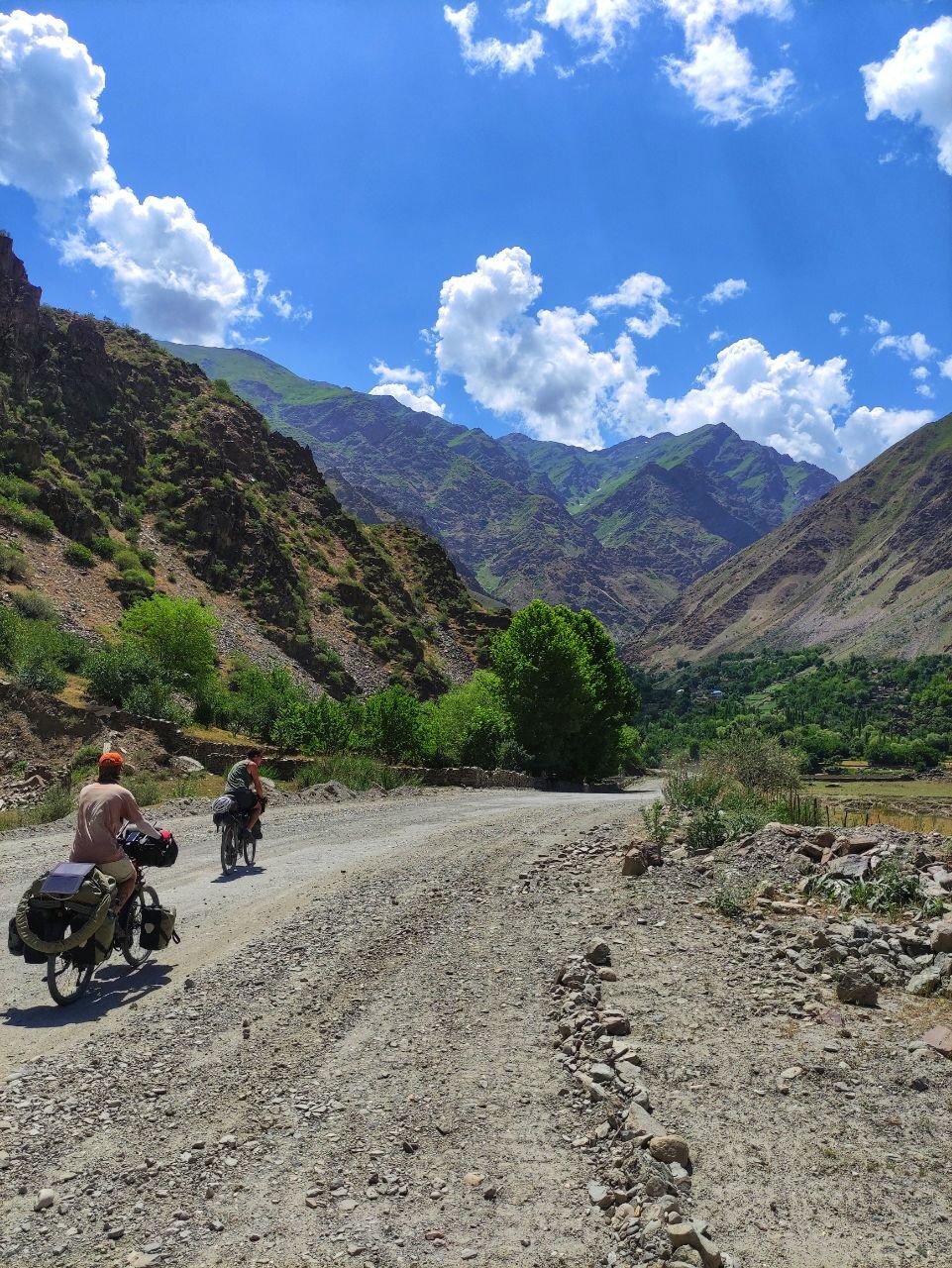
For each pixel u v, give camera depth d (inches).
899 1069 181.2
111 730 982.4
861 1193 136.6
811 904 315.6
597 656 1900.8
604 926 301.4
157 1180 140.0
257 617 2613.2
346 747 1242.6
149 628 1416.1
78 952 234.1
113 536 2325.3
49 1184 139.1
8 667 1122.0
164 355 3759.8
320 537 3659.0
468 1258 119.0
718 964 256.2
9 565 1689.2
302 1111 164.6
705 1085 175.0
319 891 370.6
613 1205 132.4
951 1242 123.7
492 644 1676.9
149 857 272.7
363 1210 130.8
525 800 880.3
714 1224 127.3
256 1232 124.9
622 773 2888.8
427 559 4480.8
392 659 3149.6
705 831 424.2
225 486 2888.8
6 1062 191.3
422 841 524.7
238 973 253.8
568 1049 193.9
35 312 2856.8
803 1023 208.4
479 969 256.1
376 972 254.4
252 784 438.3
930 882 314.2
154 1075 182.9
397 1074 181.8
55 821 638.5
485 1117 161.3
